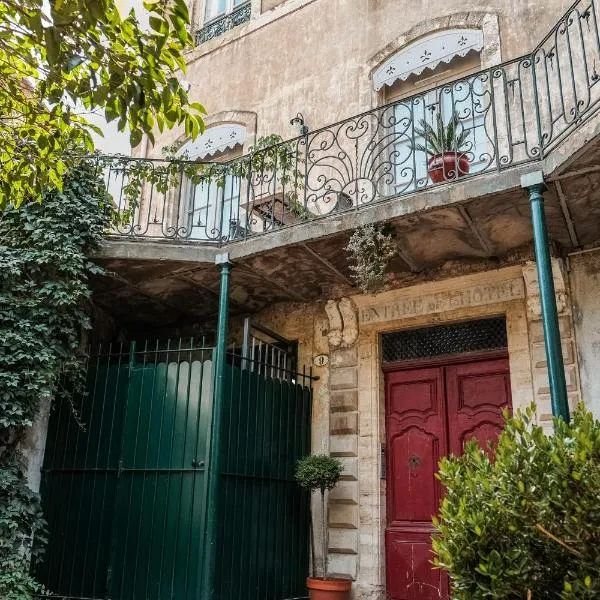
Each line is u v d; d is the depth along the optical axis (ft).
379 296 24.82
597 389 19.72
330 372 25.32
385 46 27.63
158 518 21.03
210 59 33.94
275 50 31.55
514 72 23.99
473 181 18.39
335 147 27.53
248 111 31.14
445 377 23.50
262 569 21.62
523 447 11.62
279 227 21.97
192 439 21.34
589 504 10.56
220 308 22.35
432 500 22.48
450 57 25.72
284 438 23.76
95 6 12.12
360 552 22.68
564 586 10.66
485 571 10.95
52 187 22.97
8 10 13.71
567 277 21.08
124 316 29.07
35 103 18.21
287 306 27.27
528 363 21.25
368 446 23.65
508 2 24.94
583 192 17.95
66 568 22.02
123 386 23.48
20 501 21.59
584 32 22.27
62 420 24.08
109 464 22.56
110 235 23.80
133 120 13.38
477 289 22.90
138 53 13.48
